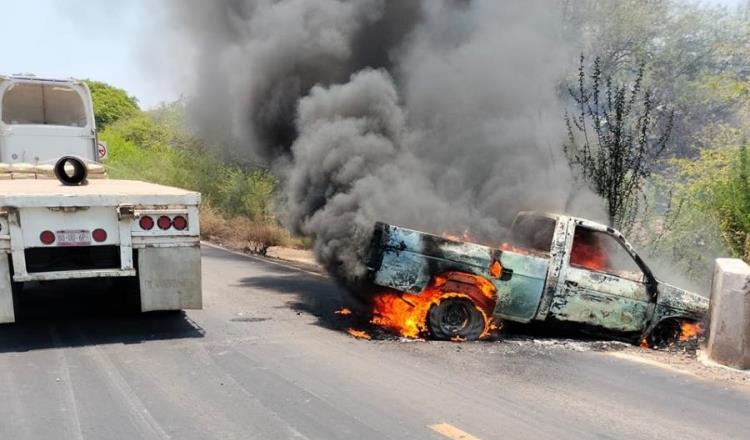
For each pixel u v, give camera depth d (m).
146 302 6.06
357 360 5.50
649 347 6.87
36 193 5.74
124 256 5.94
